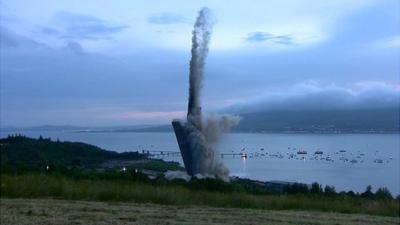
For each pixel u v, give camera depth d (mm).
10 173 18281
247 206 13539
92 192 13398
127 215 9609
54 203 11219
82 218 8961
